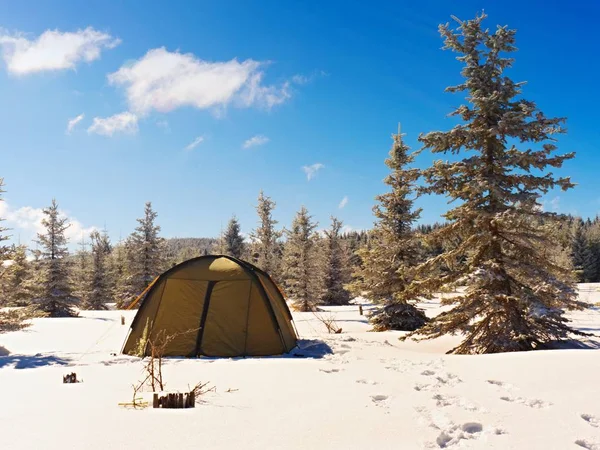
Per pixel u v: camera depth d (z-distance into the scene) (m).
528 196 11.77
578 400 5.00
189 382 6.44
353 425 4.18
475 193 12.21
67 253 33.97
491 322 12.11
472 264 12.60
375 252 21.59
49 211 33.84
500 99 12.61
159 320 10.33
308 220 36.53
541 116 12.05
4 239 14.84
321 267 41.91
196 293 10.58
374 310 21.25
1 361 9.23
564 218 12.01
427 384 6.07
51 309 31.39
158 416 4.46
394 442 3.74
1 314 12.79
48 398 5.33
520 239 12.44
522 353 8.47
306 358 9.18
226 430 4.02
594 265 62.81
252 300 10.51
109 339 13.70
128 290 43.38
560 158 11.78
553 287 11.44
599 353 7.81
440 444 3.76
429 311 28.77
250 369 7.47
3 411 4.66
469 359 8.20
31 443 3.63
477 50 12.84
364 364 7.96
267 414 4.57
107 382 6.51
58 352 10.78
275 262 43.75
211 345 9.91
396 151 22.11
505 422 4.26
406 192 19.28
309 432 3.98
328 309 34.25
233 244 53.47
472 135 12.60
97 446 3.57
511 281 12.43
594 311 24.80
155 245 43.56
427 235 13.12
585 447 3.66
